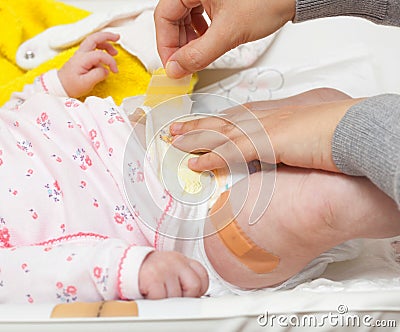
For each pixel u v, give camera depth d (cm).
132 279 86
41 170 106
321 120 92
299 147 94
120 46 150
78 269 89
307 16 101
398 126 80
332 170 92
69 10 165
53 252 92
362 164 83
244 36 100
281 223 97
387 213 90
